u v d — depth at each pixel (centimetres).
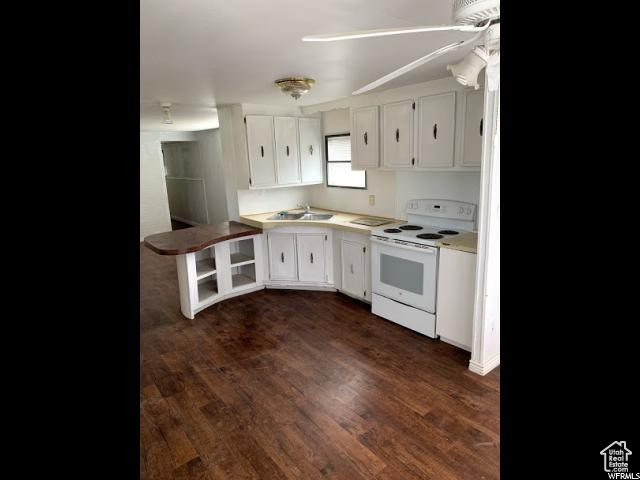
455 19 125
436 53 148
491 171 253
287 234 453
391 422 233
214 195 793
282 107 471
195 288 396
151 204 773
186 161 878
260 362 307
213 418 242
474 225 352
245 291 462
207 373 294
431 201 381
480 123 304
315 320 383
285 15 172
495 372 283
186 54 230
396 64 269
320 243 444
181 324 383
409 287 345
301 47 223
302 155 487
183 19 174
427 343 328
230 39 204
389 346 325
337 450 212
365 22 183
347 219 446
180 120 570
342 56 247
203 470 201
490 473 194
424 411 242
